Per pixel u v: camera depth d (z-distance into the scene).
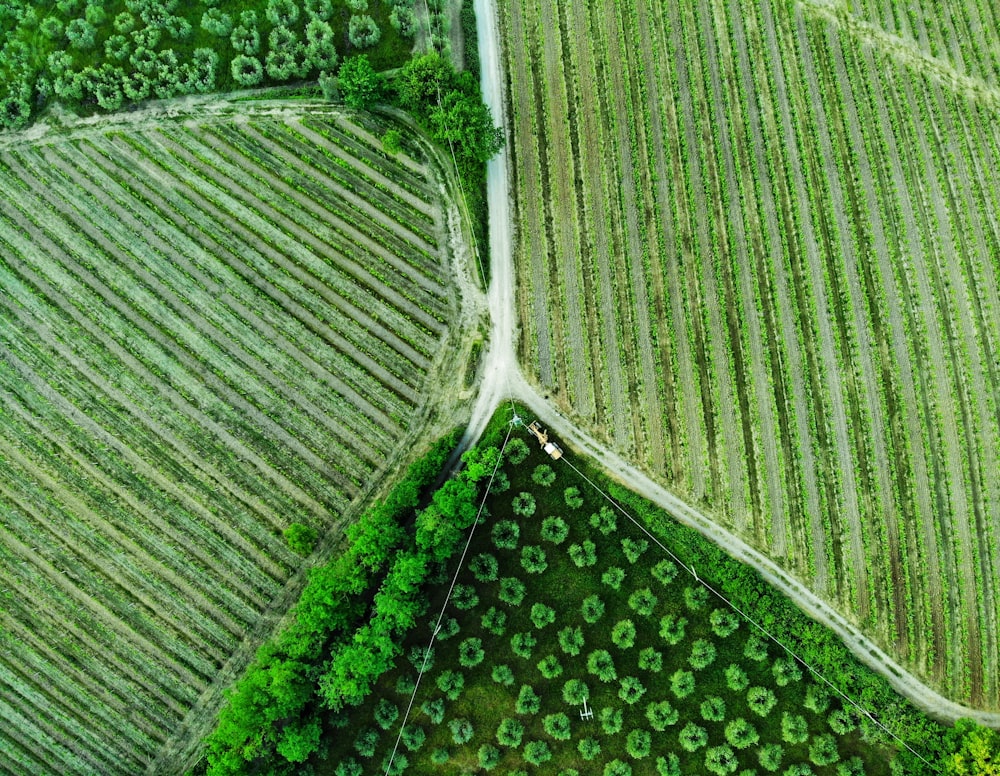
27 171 53.66
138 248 53.09
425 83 50.56
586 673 49.28
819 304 52.97
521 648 49.00
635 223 53.62
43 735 49.28
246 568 50.47
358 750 48.09
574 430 51.34
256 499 51.09
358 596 48.12
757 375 52.16
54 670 49.75
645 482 50.84
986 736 44.66
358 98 51.66
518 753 48.88
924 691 48.75
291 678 45.31
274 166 53.88
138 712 49.50
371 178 53.72
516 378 52.03
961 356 52.38
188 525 50.84
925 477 51.03
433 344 52.31
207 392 51.94
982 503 50.72
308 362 52.28
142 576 50.44
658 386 51.97
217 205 53.66
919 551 50.25
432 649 48.94
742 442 51.41
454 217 53.38
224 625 50.09
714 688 48.94
